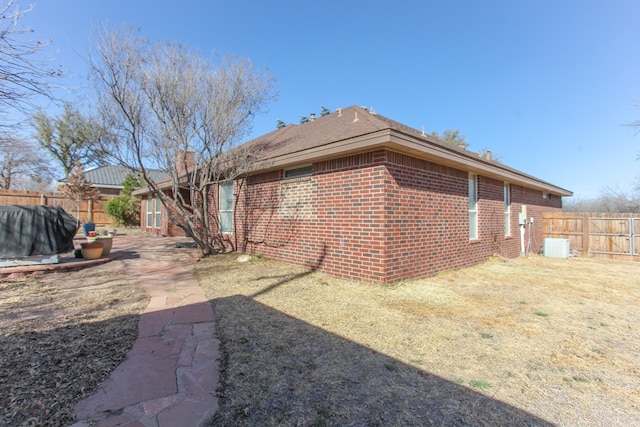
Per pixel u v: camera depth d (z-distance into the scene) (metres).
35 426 2.02
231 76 7.93
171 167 8.15
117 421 2.08
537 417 2.27
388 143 5.45
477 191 9.00
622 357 3.25
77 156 25.34
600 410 2.37
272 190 8.53
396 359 3.12
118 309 4.45
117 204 20.33
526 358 3.20
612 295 5.73
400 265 6.16
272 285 5.94
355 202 6.27
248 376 2.73
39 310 4.36
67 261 7.48
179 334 3.61
